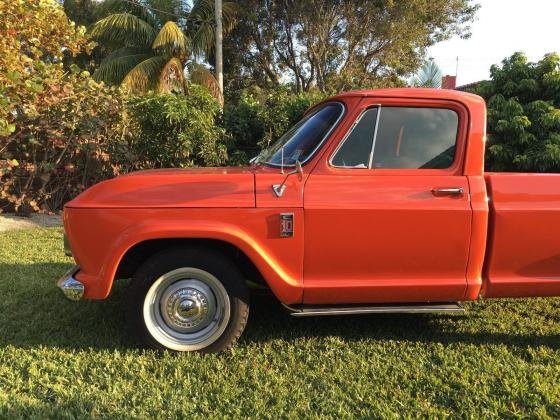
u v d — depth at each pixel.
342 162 3.62
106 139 9.46
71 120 9.10
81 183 9.58
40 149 9.16
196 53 17.89
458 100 3.68
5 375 3.29
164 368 3.40
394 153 3.66
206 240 3.57
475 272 3.65
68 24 8.20
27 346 3.74
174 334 3.64
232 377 3.32
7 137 8.59
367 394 3.16
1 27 7.01
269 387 3.21
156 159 9.45
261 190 3.50
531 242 3.63
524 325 4.29
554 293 3.72
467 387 3.23
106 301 4.69
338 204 3.49
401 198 3.53
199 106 9.59
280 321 4.32
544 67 8.23
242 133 10.37
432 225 3.54
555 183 3.67
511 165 8.16
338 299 3.63
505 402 3.08
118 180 3.54
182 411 2.91
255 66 23.66
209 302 3.62
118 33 16.75
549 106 7.92
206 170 3.89
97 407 2.94
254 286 4.22
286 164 3.71
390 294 3.63
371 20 22.41
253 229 3.47
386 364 3.55
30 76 8.05
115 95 9.63
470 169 3.64
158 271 3.51
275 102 10.47
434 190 3.55
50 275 5.51
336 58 23.42
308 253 3.53
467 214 3.54
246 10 21.77
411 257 3.58
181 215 3.43
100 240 3.44
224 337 3.62
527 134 7.83
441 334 4.09
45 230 8.04
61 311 4.45
